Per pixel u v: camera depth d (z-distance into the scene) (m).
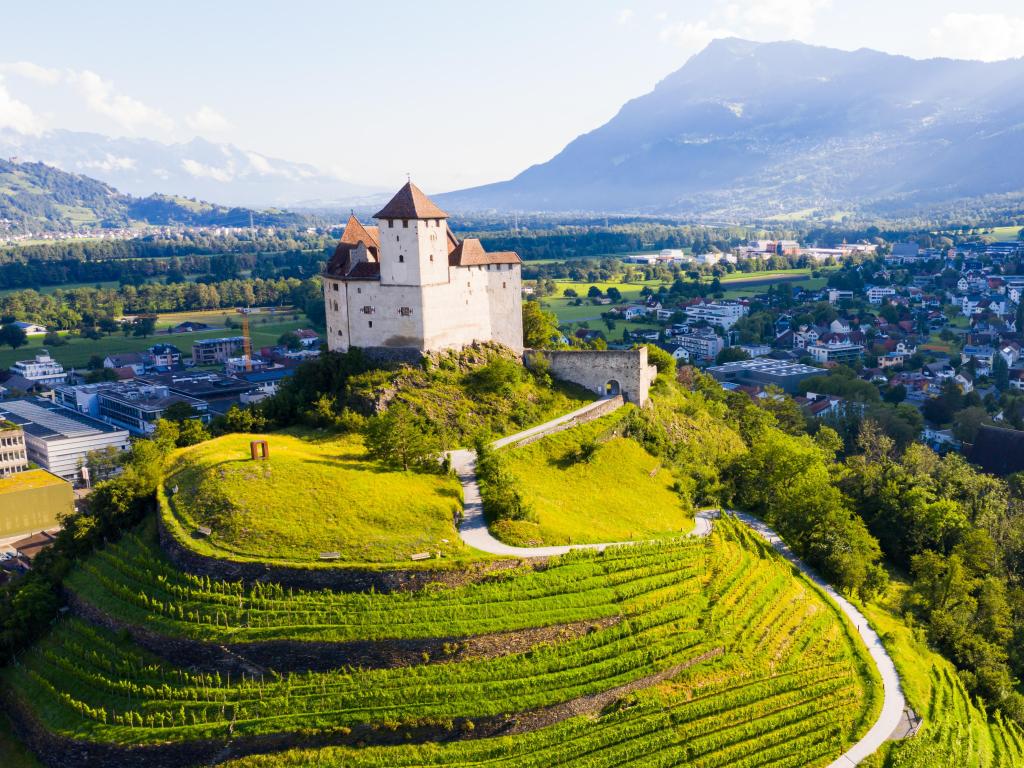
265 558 120.38
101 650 118.19
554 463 172.12
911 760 114.88
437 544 127.06
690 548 146.75
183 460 150.12
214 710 108.00
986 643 152.50
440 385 178.62
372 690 109.31
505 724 109.94
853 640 141.12
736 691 121.88
